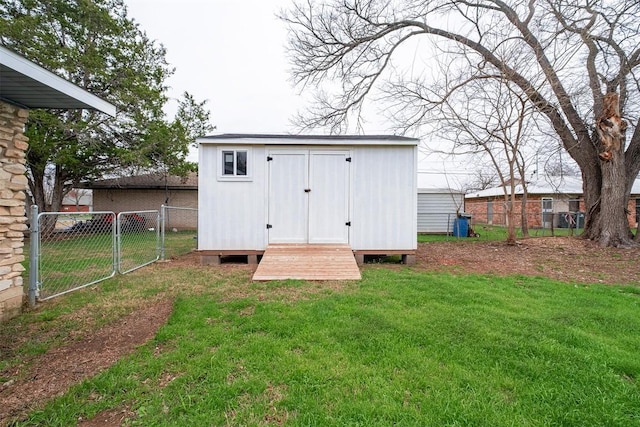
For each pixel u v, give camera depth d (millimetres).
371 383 2236
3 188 3512
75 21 11492
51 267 6273
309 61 11977
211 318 3453
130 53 12555
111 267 6133
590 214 9289
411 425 1837
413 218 6715
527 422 1877
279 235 6668
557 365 2488
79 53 11227
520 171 9688
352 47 11531
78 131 10711
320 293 4391
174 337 2955
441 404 2018
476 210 23125
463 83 8570
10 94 3512
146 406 2002
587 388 2213
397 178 6707
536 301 4082
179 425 1836
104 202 17547
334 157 6691
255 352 2660
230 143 6535
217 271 5887
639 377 2350
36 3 10844
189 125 14102
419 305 3861
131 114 12133
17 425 1857
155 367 2422
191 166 14016
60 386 2244
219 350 2695
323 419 1880
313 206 6684
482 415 1924
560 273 5871
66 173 12531
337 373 2355
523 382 2273
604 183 8586
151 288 4668
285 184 6672
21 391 2191
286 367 2432
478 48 9234
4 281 3477
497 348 2754
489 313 3584
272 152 6664
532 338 2959
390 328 3143
